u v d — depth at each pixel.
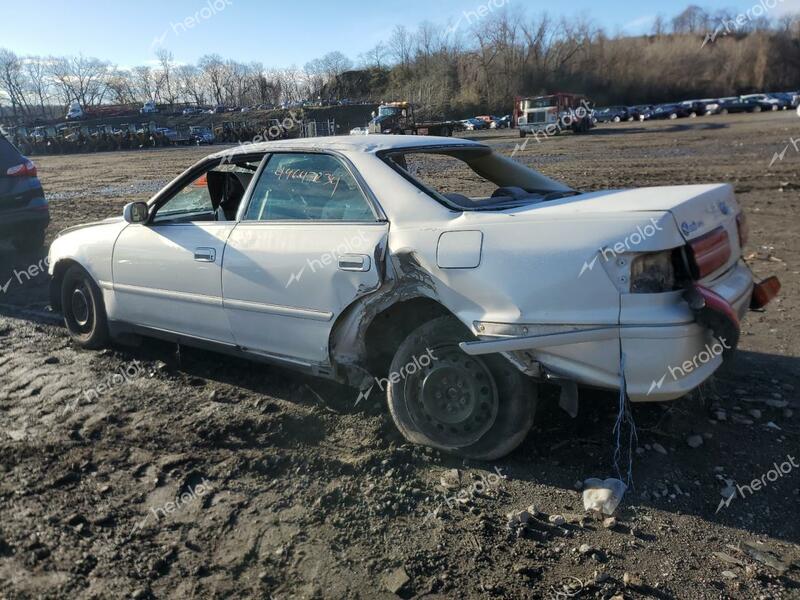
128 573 2.54
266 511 2.92
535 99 41.22
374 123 42.62
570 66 80.06
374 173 3.46
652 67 82.25
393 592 2.41
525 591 2.40
